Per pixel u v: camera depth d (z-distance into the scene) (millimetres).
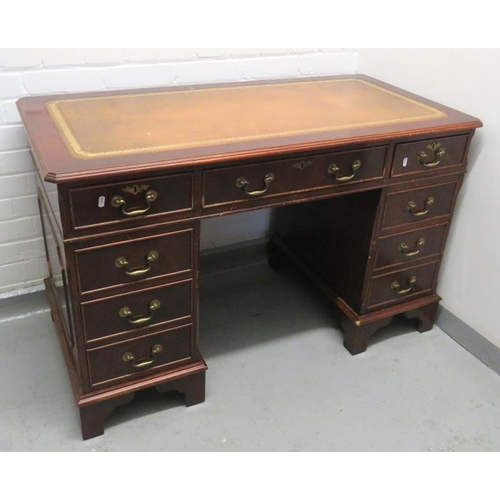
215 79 1877
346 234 1722
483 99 1604
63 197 1136
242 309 1982
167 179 1220
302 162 1361
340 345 1830
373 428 1526
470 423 1558
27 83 1606
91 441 1445
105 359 1381
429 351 1824
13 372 1652
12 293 1858
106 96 1622
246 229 2172
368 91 1820
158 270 1328
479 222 1704
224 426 1510
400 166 1521
